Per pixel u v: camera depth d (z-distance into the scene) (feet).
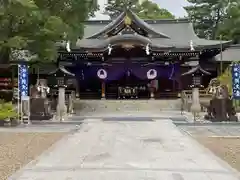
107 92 117.91
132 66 112.37
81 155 32.63
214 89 66.85
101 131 50.70
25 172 25.94
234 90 67.21
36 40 74.59
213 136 46.37
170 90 115.44
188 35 123.03
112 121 64.85
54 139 43.50
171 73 112.06
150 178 23.88
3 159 31.17
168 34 123.75
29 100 64.95
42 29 71.77
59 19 71.82
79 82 115.44
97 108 94.17
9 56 79.30
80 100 101.40
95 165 28.17
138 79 117.60
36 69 99.81
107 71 112.78
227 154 33.27
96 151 34.71
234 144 39.42
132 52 110.32
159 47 104.53
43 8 79.05
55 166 27.94
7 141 41.93
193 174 25.16
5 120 60.49
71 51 103.35
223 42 108.68
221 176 24.63
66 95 88.63
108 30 106.73
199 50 105.40
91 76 114.01
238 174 25.23
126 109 94.07
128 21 104.47
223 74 95.55
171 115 78.18
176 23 128.57
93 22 126.93
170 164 28.60
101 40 110.83
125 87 114.01
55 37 75.92
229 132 50.70
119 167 27.37
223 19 168.86
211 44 107.04
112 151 34.63
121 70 112.57
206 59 114.73
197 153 33.60
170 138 43.70
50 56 78.64
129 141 41.19
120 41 102.83
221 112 63.98
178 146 37.70
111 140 42.01
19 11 63.98
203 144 39.58
